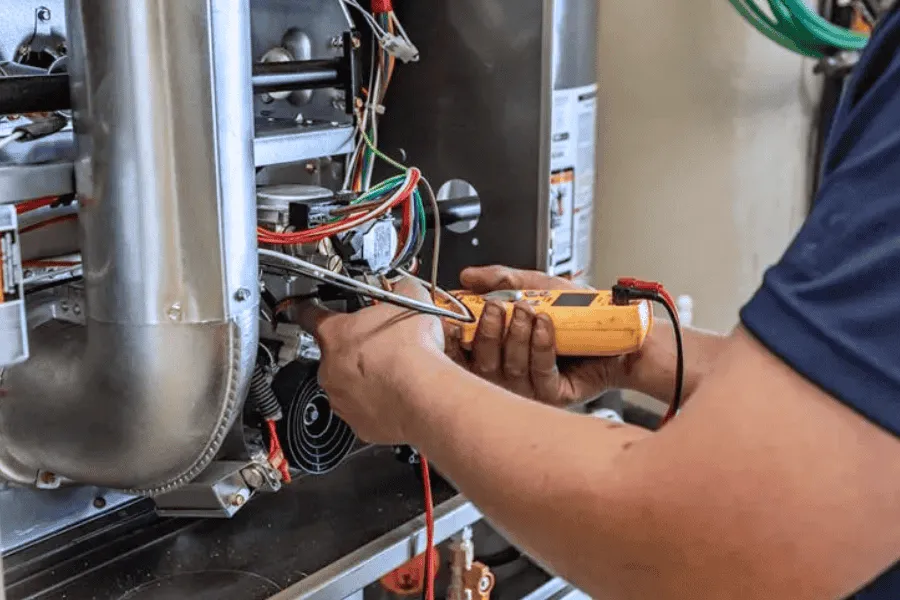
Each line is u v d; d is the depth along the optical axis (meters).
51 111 0.72
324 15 1.02
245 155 0.68
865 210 0.43
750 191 1.78
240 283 0.68
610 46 1.72
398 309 0.74
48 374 0.72
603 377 0.91
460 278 1.02
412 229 0.91
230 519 0.96
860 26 1.65
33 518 0.88
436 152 1.21
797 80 1.75
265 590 0.84
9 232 0.61
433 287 0.84
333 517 0.96
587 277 1.27
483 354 0.84
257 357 0.80
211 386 0.69
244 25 0.67
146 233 0.65
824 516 0.42
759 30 1.53
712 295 1.82
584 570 0.50
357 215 0.80
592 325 0.82
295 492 1.01
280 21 1.04
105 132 0.64
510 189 1.16
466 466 0.55
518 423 0.54
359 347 0.71
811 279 0.44
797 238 0.46
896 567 0.48
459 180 1.20
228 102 0.65
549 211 1.14
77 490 0.91
